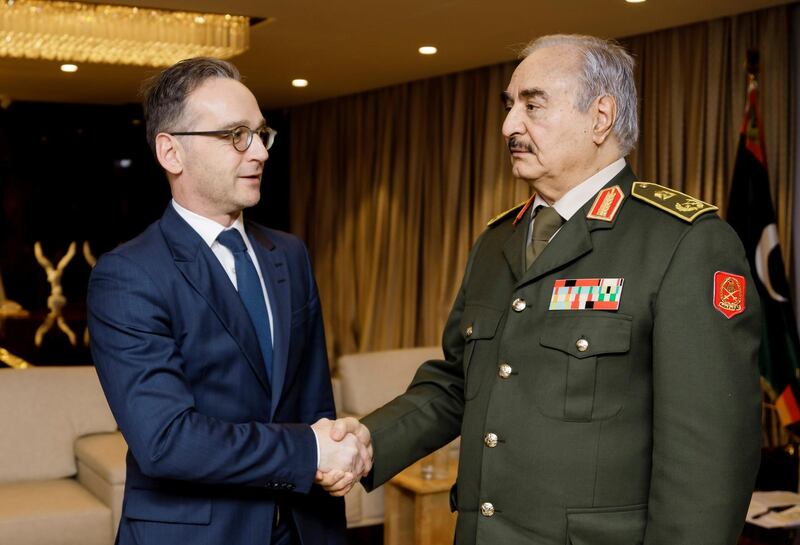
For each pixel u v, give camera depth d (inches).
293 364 72.7
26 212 354.0
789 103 170.6
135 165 354.0
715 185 183.5
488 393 68.4
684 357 59.6
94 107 350.6
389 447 76.7
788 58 169.9
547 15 174.6
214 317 67.9
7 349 226.8
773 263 157.0
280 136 340.2
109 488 141.1
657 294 61.8
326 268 309.4
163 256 67.8
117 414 65.5
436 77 259.3
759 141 161.5
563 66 65.7
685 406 59.1
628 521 61.6
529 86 66.5
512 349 66.9
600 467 61.9
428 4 166.7
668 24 181.8
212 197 68.7
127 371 65.0
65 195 355.6
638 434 62.0
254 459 65.0
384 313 277.3
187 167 68.2
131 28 188.7
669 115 190.7
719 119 182.5
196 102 67.3
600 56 66.3
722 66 180.5
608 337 62.2
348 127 297.7
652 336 62.0
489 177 237.6
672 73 189.6
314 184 319.0
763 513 111.7
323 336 78.2
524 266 69.7
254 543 68.3
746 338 61.2
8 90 297.0
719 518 58.1
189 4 169.5
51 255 357.4
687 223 62.7
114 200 356.5
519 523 64.6
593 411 62.4
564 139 66.0
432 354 197.0
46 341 237.8
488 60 225.5
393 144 277.7
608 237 65.6
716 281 60.9
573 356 63.1
